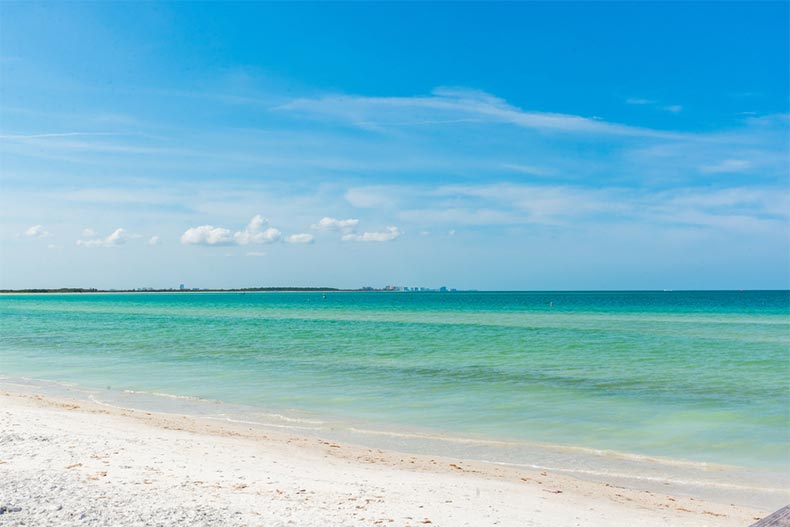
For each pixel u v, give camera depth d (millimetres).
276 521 7230
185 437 13141
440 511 8430
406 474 10922
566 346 35188
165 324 59156
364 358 29531
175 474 9484
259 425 15320
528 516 8562
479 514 8461
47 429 12656
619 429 15023
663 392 20094
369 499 8789
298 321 64188
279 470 10500
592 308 102188
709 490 10609
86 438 11945
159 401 18578
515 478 11062
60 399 18500
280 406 17875
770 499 10148
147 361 28531
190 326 55750
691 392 20109
